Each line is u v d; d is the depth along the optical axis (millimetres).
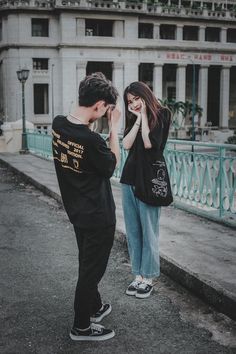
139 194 4285
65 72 68000
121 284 4816
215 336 3668
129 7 70188
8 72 68312
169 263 4977
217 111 87750
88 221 3453
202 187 7426
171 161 8367
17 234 7094
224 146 6664
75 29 67938
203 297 4363
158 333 3717
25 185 12742
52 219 8195
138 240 4520
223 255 5184
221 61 78062
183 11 74188
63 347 3490
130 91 4258
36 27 68500
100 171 3387
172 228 6512
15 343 3541
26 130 25578
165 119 4281
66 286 4762
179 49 74438
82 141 3289
